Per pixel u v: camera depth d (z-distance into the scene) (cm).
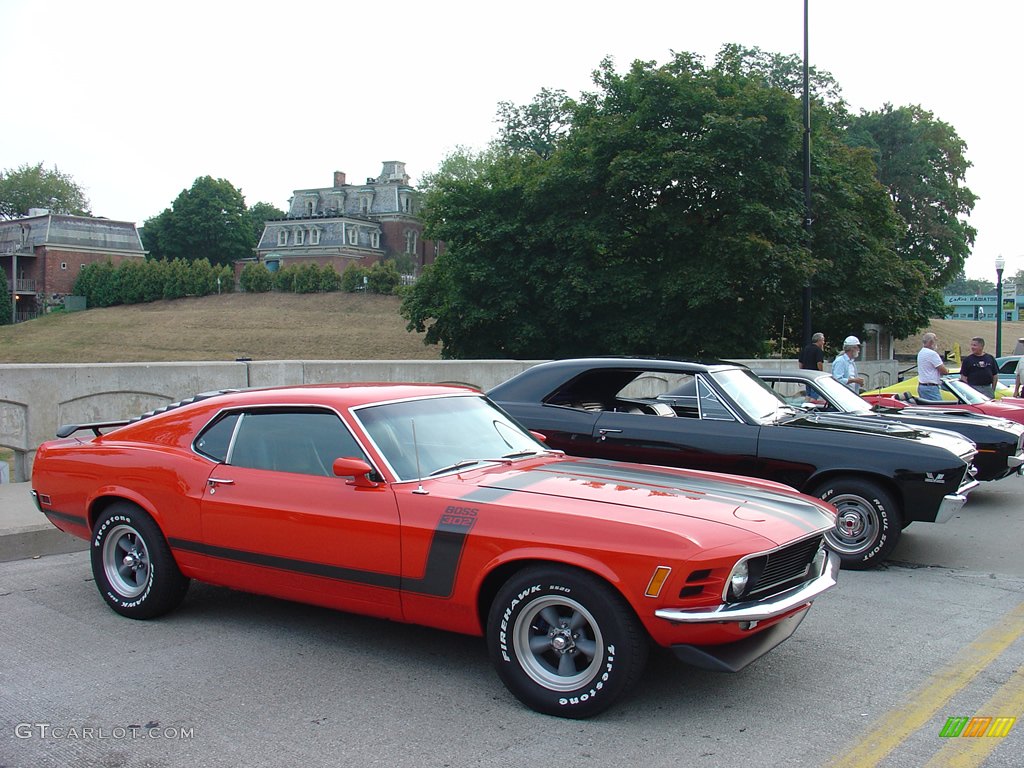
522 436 566
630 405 834
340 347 5700
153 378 1105
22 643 519
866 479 720
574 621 414
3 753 378
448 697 439
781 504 467
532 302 3272
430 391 556
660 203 3052
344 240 9856
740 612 392
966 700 440
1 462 973
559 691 411
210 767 366
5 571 688
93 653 502
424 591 445
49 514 602
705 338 3028
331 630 543
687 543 391
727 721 411
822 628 559
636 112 3022
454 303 3300
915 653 511
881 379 3272
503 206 3322
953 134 5697
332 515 471
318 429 503
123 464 558
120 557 571
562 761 370
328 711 422
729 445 750
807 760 371
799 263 2792
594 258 3166
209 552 520
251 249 11525
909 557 773
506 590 421
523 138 6353
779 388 952
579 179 3042
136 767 366
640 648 400
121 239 9775
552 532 412
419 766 365
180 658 493
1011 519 962
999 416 1199
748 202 2852
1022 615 593
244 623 556
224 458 529
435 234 3347
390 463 477
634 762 369
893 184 5578
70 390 1025
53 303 8794
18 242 9281
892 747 384
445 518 440
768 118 2884
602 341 3159
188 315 7212
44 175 12475
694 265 3003
